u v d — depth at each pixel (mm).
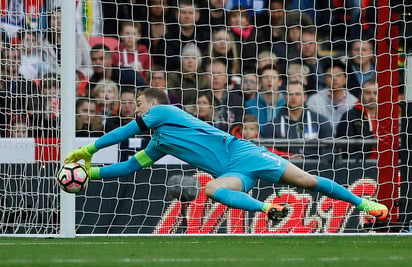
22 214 28219
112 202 28750
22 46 30047
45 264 15672
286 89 35531
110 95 33594
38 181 28219
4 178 28266
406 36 30047
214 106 33344
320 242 23078
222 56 35938
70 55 25141
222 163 22969
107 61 34531
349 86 35531
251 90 35125
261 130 34750
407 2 30312
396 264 15453
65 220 25781
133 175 28844
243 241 23688
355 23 35719
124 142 29297
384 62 29141
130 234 27328
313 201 28859
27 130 28641
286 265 15266
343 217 28875
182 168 28984
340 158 32219
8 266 15367
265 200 28922
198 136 22984
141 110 23688
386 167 28859
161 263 15797
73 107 25141
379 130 29078
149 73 34906
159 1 35812
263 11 36562
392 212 29109
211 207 28766
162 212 28844
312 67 36156
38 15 30219
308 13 36750
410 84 29172
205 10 36219
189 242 23266
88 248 20453
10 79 29891
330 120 35062
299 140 31203
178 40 34562
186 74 35094
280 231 28766
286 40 34125
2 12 30172
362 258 16875
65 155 25031
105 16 35281
